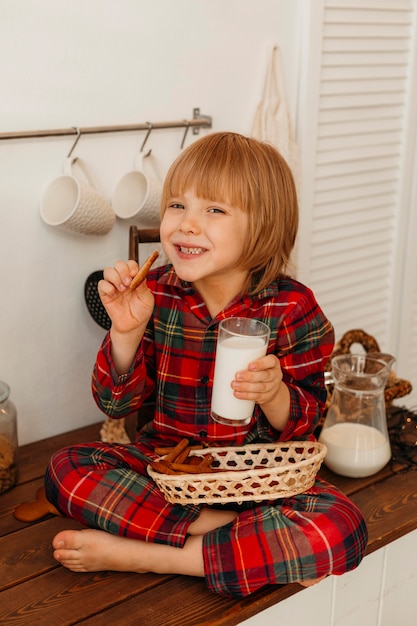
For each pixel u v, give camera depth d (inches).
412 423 74.9
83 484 55.9
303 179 84.8
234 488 54.8
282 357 61.1
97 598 52.9
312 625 58.0
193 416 61.7
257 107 79.4
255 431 62.0
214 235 56.4
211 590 53.4
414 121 93.6
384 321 100.7
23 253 68.7
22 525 61.1
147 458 60.6
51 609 51.8
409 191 96.6
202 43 74.2
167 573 55.4
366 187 92.0
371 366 72.2
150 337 62.5
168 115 74.0
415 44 90.2
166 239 58.0
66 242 70.9
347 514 55.1
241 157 57.2
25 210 67.7
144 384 60.5
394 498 65.7
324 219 89.0
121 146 71.8
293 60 81.4
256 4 76.7
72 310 73.1
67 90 67.3
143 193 72.7
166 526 54.7
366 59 86.6
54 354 73.3
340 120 86.5
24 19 63.5
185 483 53.6
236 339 53.7
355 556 54.5
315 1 79.2
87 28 66.9
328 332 63.3
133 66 70.5
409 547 63.8
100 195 67.6
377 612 63.2
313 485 59.5
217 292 61.0
